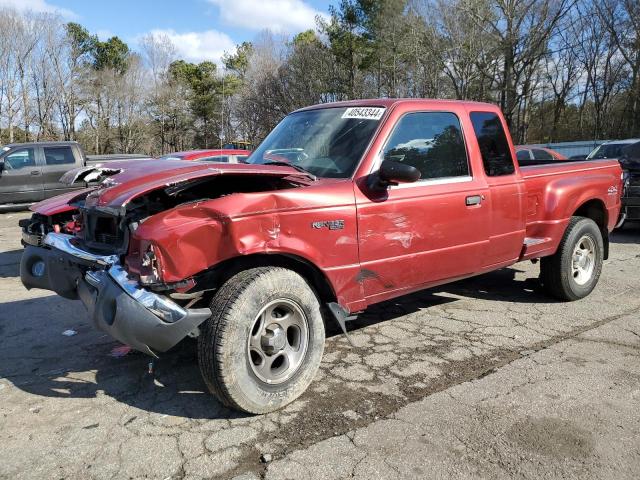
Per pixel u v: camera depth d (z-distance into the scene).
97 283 3.29
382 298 4.06
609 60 39.41
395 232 3.96
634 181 9.31
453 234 4.34
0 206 13.62
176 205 3.57
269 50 53.25
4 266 8.05
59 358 4.36
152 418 3.37
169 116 62.56
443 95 35.44
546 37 30.98
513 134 36.84
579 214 6.20
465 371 4.00
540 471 2.79
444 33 32.50
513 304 5.65
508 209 4.79
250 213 3.25
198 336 3.21
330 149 4.14
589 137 42.84
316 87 40.88
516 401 3.52
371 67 37.59
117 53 62.06
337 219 3.63
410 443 3.05
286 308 3.43
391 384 3.79
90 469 2.84
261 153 4.58
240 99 57.25
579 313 5.34
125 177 3.64
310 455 2.94
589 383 3.78
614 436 3.11
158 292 3.12
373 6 34.66
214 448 3.02
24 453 2.99
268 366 3.36
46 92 55.38
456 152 4.49
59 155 14.34
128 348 4.53
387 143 4.04
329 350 4.43
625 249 8.70
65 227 4.30
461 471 2.80
